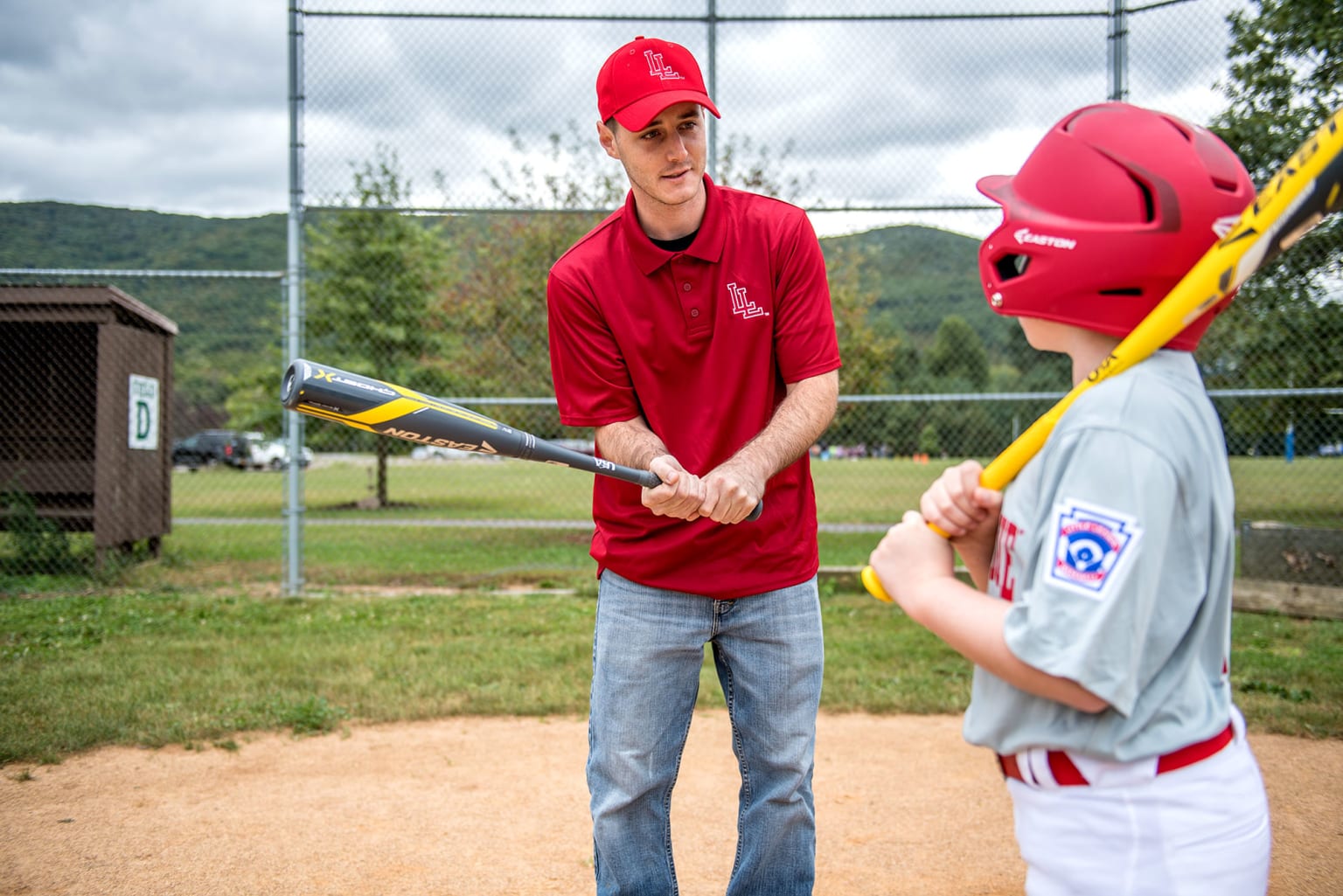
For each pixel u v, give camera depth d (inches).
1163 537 46.9
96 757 156.9
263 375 649.0
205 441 1144.8
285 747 161.8
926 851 123.4
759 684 87.8
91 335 346.6
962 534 57.5
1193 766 50.0
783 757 87.6
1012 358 418.0
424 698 183.0
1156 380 49.8
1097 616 46.4
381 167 271.4
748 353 87.9
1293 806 134.6
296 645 221.3
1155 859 49.6
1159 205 49.8
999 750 54.6
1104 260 50.8
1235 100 283.6
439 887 114.0
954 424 426.9
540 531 462.9
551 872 117.8
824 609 258.5
